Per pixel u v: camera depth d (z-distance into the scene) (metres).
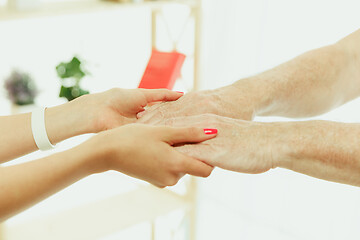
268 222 1.87
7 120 0.79
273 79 0.79
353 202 1.60
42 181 0.62
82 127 0.80
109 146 0.63
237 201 1.95
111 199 1.88
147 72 0.90
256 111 0.78
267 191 1.84
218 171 1.98
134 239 2.17
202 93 0.77
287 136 0.63
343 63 0.83
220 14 1.82
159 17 1.98
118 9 1.53
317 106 0.83
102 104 0.80
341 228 1.65
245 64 1.80
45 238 1.57
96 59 1.94
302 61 0.82
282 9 1.65
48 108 0.81
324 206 1.68
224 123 0.67
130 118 0.82
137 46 2.04
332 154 0.60
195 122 0.69
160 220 2.11
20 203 0.62
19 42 1.72
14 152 0.79
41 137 0.78
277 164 0.64
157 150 0.64
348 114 1.56
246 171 0.66
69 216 1.73
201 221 2.09
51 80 1.83
